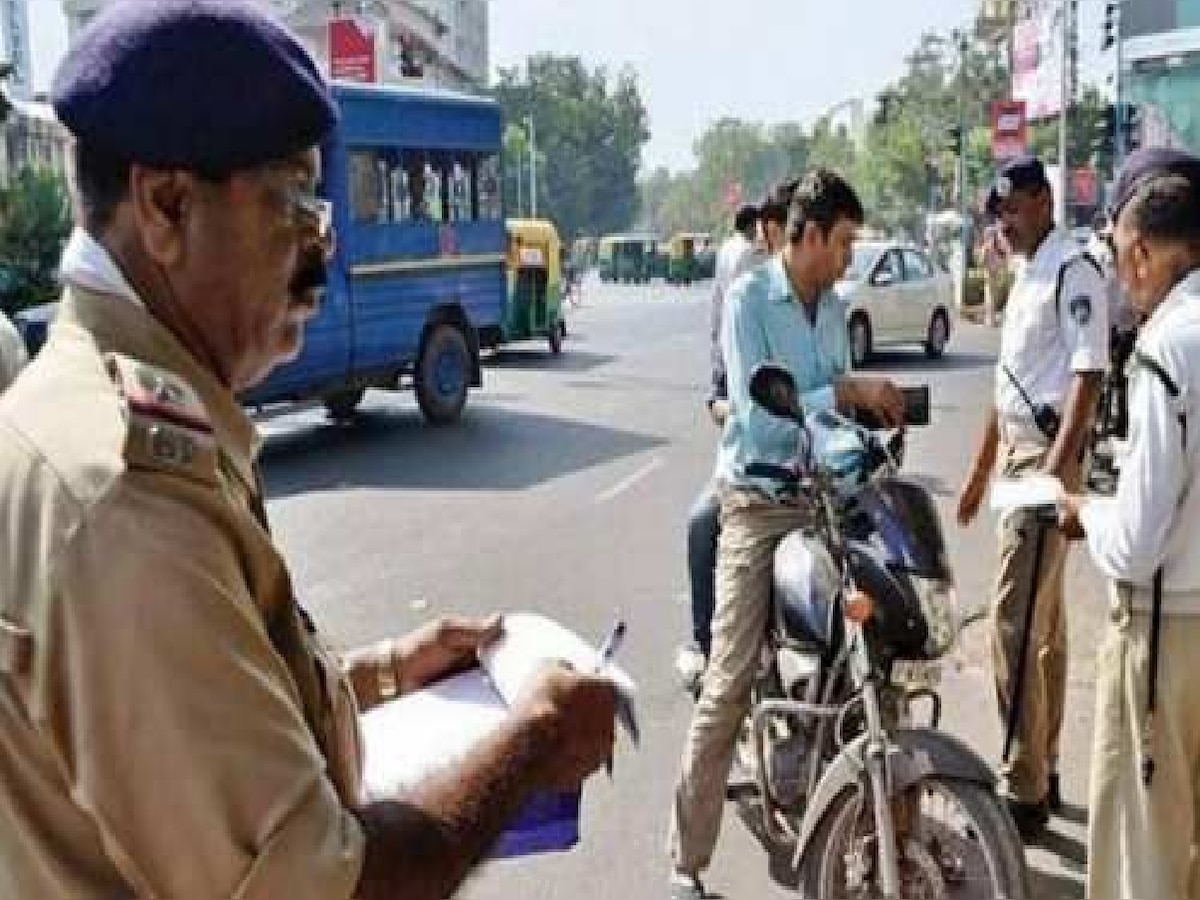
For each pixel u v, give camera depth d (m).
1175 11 20.92
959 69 58.91
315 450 12.20
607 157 108.94
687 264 57.19
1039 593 4.17
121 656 1.16
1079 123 32.75
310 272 1.43
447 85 79.00
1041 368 4.29
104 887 1.23
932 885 3.21
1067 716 5.14
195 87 1.27
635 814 4.46
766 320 3.74
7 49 24.66
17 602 1.19
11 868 1.24
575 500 9.72
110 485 1.18
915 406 3.85
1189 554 2.96
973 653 5.71
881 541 3.38
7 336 2.99
